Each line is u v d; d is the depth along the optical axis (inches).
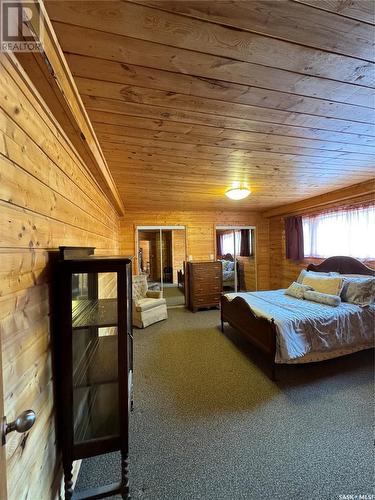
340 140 74.7
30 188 36.2
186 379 91.6
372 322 105.0
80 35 34.7
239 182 123.8
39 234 39.4
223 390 84.3
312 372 96.0
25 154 34.6
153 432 65.2
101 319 49.8
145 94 49.9
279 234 221.1
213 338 133.2
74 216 63.6
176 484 50.9
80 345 52.3
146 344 125.3
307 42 37.6
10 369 28.7
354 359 107.1
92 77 44.1
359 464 54.7
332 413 71.7
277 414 71.7
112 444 47.3
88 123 58.4
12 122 30.9
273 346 90.0
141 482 51.4
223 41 36.9
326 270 156.3
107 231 129.6
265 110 57.2
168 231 216.7
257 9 32.0
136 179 114.3
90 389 51.1
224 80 46.2
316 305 114.2
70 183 59.6
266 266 235.5
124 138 70.3
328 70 44.0
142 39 35.9
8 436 27.5
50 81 35.5
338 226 156.1
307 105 55.4
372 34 36.5
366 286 112.2
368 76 46.0
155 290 192.5
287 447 59.6
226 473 53.1
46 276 41.7
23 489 30.8
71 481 44.8
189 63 41.3
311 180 122.2
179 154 83.5
